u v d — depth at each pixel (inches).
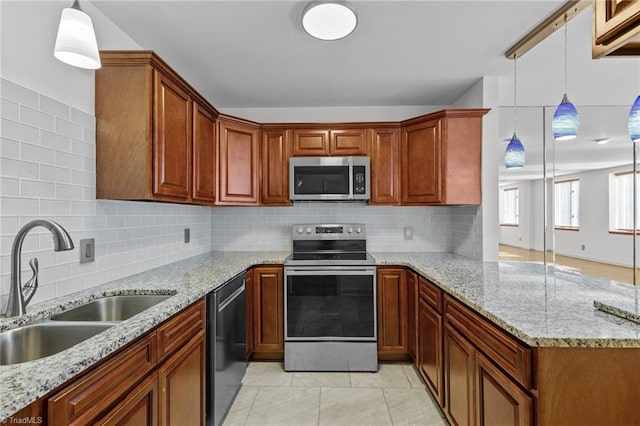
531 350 43.0
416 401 85.6
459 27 76.3
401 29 76.9
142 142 66.9
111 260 73.2
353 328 102.9
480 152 103.7
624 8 33.0
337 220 130.3
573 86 110.7
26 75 52.9
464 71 99.4
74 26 50.3
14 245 46.7
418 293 95.3
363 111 130.3
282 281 107.6
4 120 49.3
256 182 117.1
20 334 46.7
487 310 52.6
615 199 149.8
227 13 70.5
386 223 129.5
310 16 68.4
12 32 50.7
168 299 58.4
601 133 150.6
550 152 150.2
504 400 48.1
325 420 78.1
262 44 83.4
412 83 108.2
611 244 145.3
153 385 48.3
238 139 112.0
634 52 37.7
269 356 110.8
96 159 67.5
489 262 102.1
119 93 67.1
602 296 60.9
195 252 117.6
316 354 102.9
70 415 32.8
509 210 168.9
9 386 29.0
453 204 104.4
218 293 74.8
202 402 67.3
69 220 61.2
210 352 71.3
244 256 117.0
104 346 37.5
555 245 142.8
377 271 105.5
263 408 83.0
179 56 89.4
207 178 97.2
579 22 73.0
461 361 64.2
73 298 58.3
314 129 117.6
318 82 107.1
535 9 69.8
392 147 116.5
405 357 108.0
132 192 67.0
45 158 56.2
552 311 52.1
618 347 40.9
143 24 74.4
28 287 49.0
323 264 103.5
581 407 41.7
